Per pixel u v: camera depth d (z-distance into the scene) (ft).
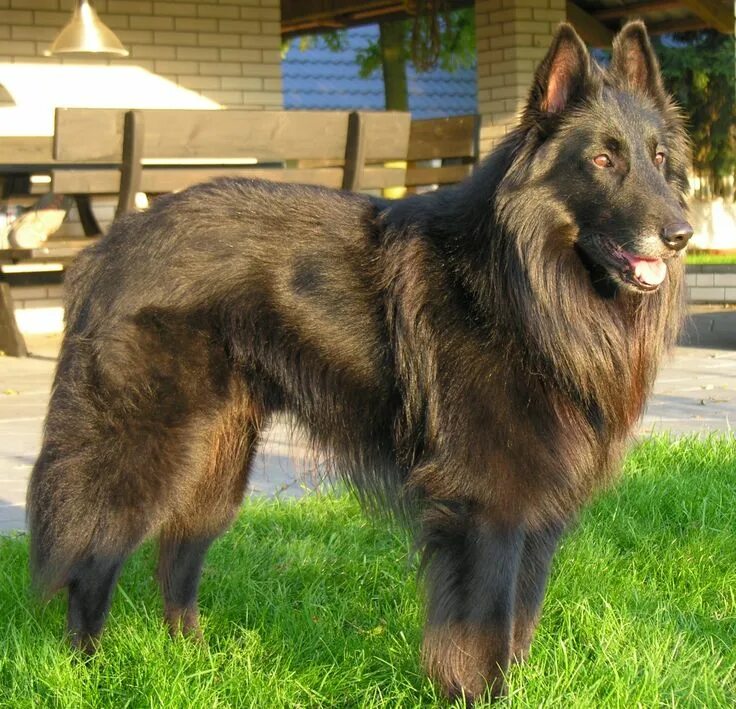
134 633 6.68
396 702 6.25
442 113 33.65
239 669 6.39
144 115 10.93
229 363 6.64
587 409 6.40
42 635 6.63
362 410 6.61
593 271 6.42
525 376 6.25
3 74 16.58
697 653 6.52
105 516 6.47
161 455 6.50
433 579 6.28
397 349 6.42
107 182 11.12
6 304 14.39
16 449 9.88
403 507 6.61
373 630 6.91
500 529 6.22
